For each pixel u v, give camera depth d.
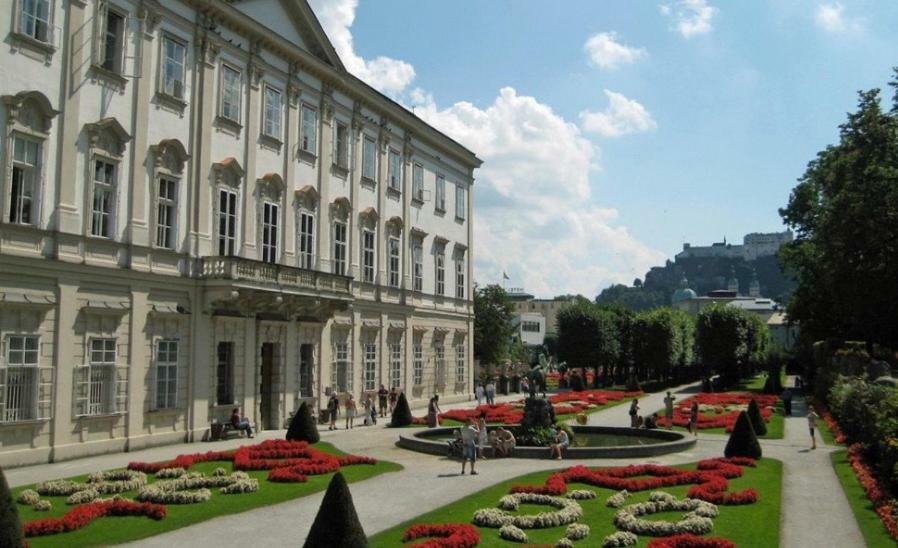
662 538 18.81
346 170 50.78
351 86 50.47
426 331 61.62
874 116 56.47
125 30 33.31
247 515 20.83
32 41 28.80
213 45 38.59
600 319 93.81
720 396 70.00
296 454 30.77
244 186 40.78
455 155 68.50
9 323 27.80
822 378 61.66
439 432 39.38
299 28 46.38
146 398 33.97
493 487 24.98
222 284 36.66
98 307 31.25
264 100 42.72
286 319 43.25
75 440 30.25
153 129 34.91
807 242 74.00
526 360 116.56
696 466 29.94
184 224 36.75
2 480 13.70
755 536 19.30
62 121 30.12
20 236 28.33
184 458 28.66
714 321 93.81
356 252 51.78
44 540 17.67
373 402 49.22
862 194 54.09
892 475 24.09
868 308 55.25
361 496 23.81
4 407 27.48
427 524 19.36
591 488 25.48
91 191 31.44
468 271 71.06
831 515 22.25
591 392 75.69
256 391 40.88
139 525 19.33
